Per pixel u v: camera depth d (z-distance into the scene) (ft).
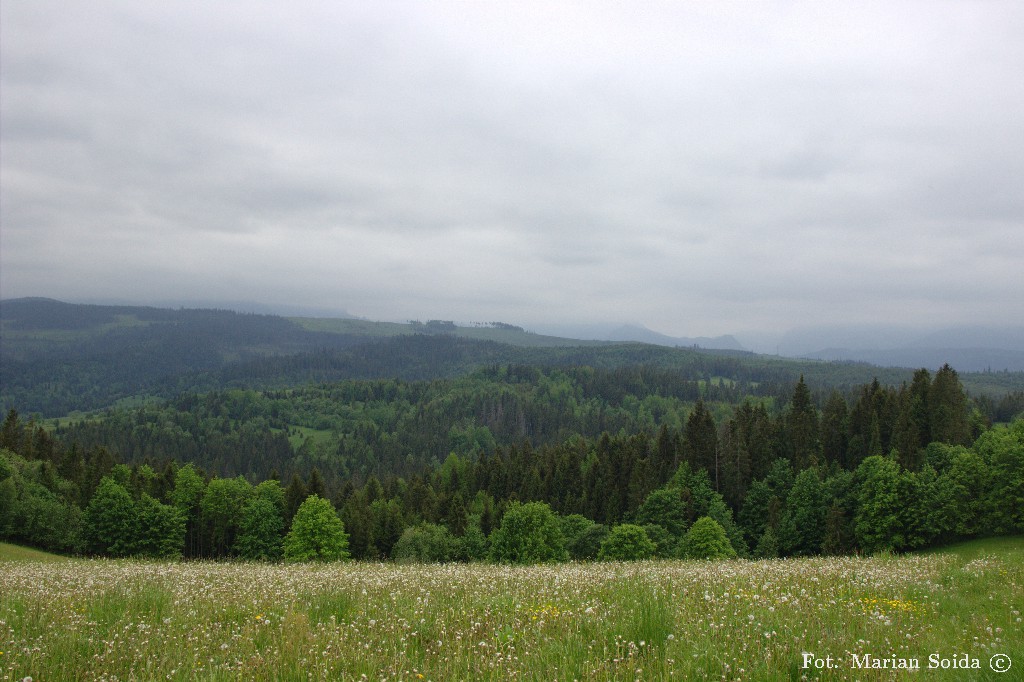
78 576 50.06
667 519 261.85
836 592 38.78
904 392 344.90
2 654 24.56
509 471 429.38
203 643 27.68
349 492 414.00
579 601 35.65
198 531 292.40
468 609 34.01
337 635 28.60
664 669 23.61
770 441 345.92
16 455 326.03
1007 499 203.21
